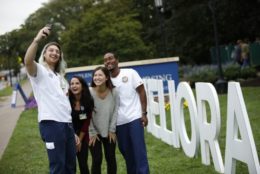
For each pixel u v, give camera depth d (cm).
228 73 1986
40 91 497
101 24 2266
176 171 657
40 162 792
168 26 2842
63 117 503
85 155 570
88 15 2300
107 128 579
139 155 593
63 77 524
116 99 584
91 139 578
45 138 498
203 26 2758
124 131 600
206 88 650
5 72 6562
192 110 716
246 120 543
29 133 1105
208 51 3095
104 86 577
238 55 2222
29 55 478
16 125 1254
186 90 736
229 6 2375
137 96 609
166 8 2888
